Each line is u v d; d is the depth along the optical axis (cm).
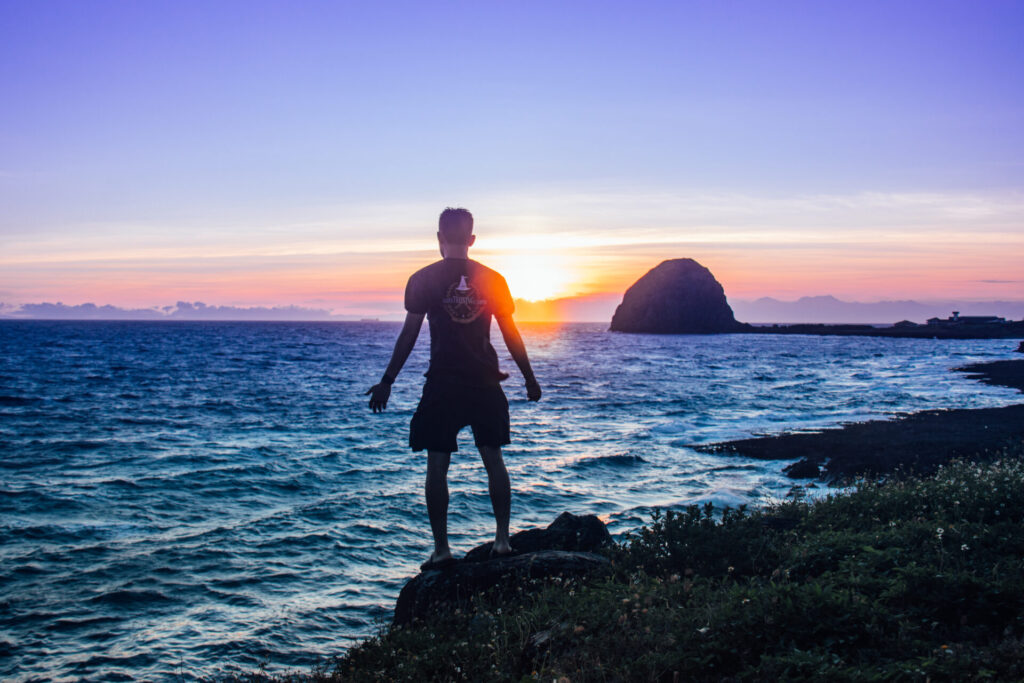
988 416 2378
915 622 372
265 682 599
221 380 4788
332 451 1983
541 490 1443
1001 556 497
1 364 6188
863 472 1520
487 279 471
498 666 383
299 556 1031
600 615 410
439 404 480
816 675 300
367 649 468
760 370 5919
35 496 1402
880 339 15625
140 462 1794
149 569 970
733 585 471
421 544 1096
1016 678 288
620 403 3353
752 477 1593
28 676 679
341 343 12588
